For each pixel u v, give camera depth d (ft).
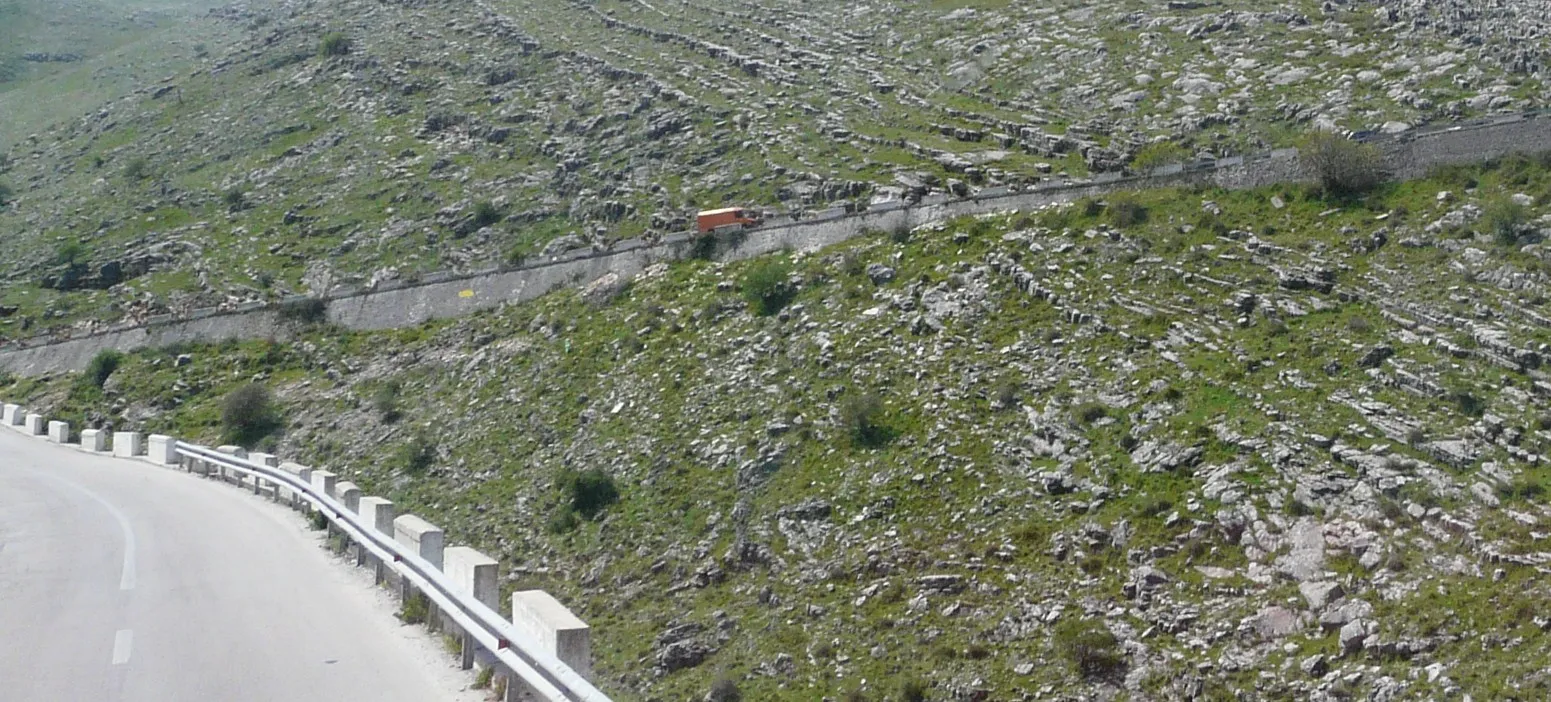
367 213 288.71
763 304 182.19
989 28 313.94
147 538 92.68
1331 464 118.42
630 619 128.77
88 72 507.71
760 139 265.54
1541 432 115.03
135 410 221.25
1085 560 116.78
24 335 266.77
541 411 177.58
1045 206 182.91
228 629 64.08
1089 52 277.64
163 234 303.48
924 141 245.24
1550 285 134.00
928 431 142.10
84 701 52.42
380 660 57.98
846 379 157.17
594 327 195.72
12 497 118.42
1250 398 130.31
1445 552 105.40
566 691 44.98
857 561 126.31
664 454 155.84
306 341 232.94
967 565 121.19
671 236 213.46
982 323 158.61
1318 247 155.12
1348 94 218.18
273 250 282.77
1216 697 98.94
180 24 589.32
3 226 335.88
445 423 185.78
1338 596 104.32
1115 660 104.53
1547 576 99.19
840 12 362.12
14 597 72.90
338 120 350.43
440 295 229.45
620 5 404.57
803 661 114.21
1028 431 137.08
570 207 262.88
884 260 180.24
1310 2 271.69
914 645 112.47
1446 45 227.20
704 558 135.44
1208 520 116.47
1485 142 163.22
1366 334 135.85
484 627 54.85
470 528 155.12
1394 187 164.45
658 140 282.36
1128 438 130.41
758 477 145.07
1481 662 93.71
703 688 113.39
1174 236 164.76
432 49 385.50
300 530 95.25
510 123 317.22
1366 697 94.43
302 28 444.14
